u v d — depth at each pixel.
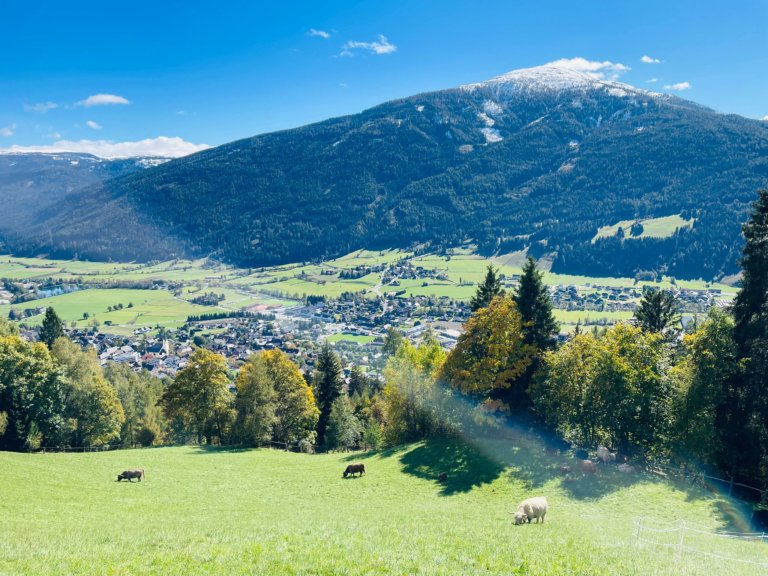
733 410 41.09
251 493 43.97
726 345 41.44
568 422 48.88
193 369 72.44
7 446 63.12
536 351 52.75
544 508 29.38
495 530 26.09
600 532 26.88
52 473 44.00
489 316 51.91
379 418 101.19
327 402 91.06
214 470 52.62
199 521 30.02
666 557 21.20
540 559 19.39
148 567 16.58
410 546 21.00
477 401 56.00
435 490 42.66
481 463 46.72
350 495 42.97
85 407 76.00
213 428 76.94
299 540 21.45
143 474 47.38
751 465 39.28
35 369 65.25
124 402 99.25
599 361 44.88
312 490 45.22
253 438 69.81
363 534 23.53
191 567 16.66
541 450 47.78
